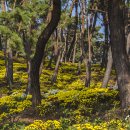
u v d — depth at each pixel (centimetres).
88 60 3164
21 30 2216
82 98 1877
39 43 1848
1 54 5334
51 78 3791
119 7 1581
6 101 2014
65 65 4859
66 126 1206
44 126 1194
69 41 6041
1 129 1321
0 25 1964
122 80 1574
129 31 2514
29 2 2133
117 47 1584
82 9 3531
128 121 1198
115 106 1659
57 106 1836
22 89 3080
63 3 3153
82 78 3931
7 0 2375
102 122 1275
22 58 5247
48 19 2406
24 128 1227
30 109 1816
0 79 3544
